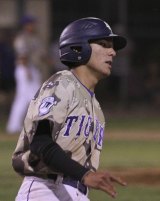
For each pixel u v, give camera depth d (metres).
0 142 31.38
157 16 57.72
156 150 28.77
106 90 55.41
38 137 9.39
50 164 9.26
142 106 52.44
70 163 9.16
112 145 30.39
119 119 43.78
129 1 57.22
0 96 49.06
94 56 10.10
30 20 34.50
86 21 10.16
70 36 10.12
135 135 34.50
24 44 34.50
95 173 9.08
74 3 56.53
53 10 55.88
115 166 23.69
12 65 48.72
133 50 55.22
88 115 9.98
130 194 18.70
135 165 23.95
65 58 10.18
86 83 10.14
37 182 9.81
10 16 49.91
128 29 57.16
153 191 19.16
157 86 54.44
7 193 18.64
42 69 35.41
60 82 9.77
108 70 10.19
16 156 9.88
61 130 9.69
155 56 57.31
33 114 9.60
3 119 44.62
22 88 35.31
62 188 9.80
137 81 54.31
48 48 50.38
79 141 9.88
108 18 55.97
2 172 22.22
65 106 9.65
